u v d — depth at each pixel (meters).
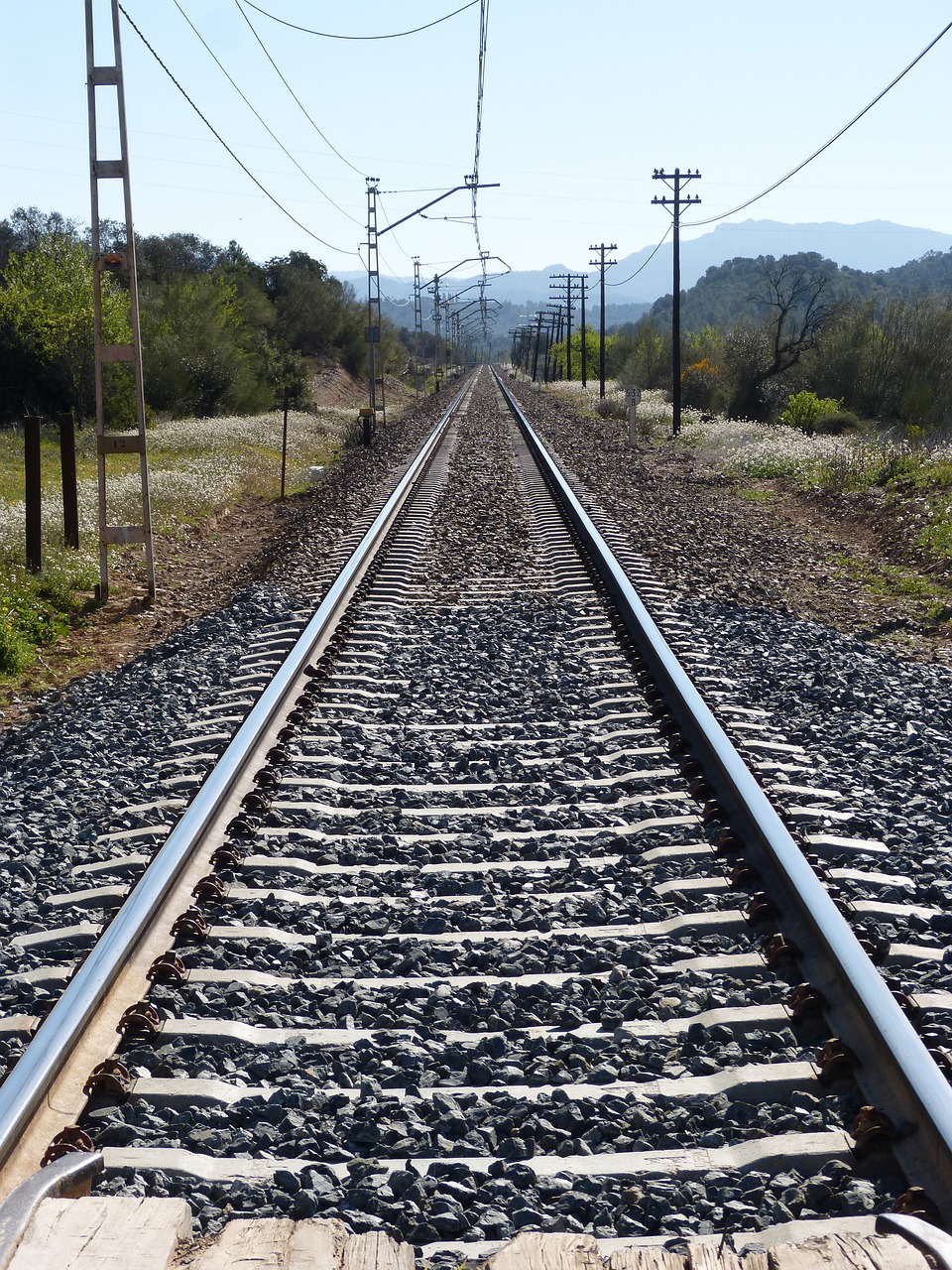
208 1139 3.34
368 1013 4.13
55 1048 3.38
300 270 78.12
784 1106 3.44
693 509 18.41
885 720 7.72
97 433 12.95
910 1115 3.18
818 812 5.80
